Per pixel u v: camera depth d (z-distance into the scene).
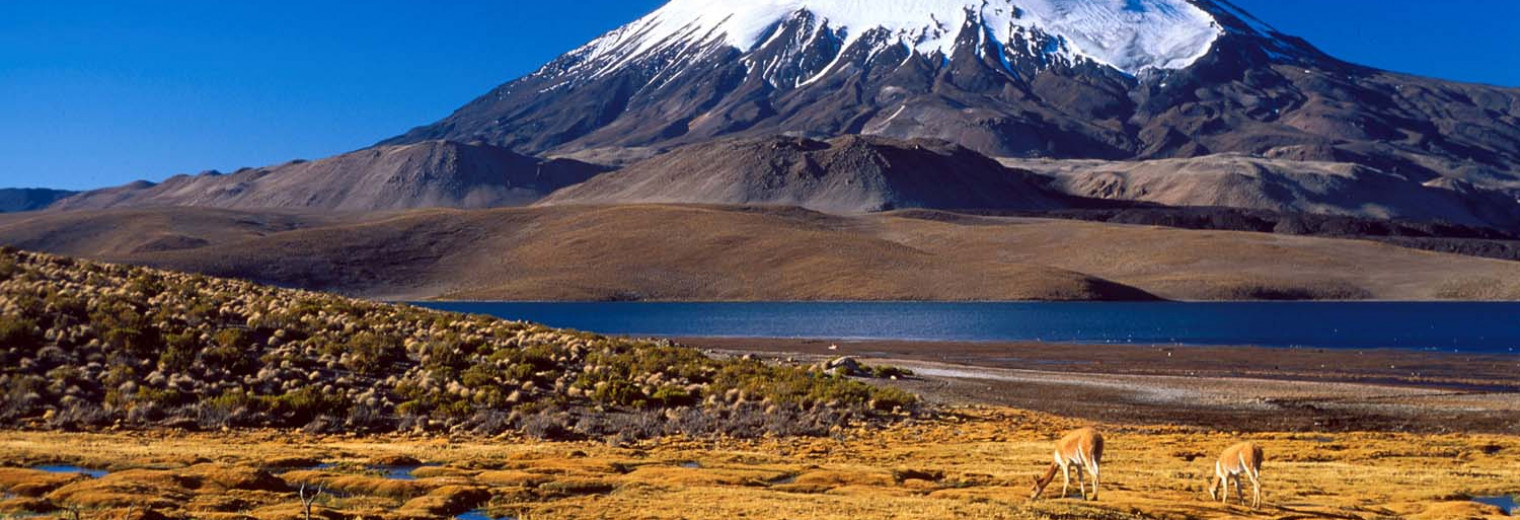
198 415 45.00
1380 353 104.94
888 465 36.72
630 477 30.88
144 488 26.22
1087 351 107.50
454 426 46.88
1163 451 42.28
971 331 146.75
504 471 31.16
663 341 85.88
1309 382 74.00
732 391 56.81
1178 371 84.31
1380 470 36.56
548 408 50.56
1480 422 54.31
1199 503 27.27
